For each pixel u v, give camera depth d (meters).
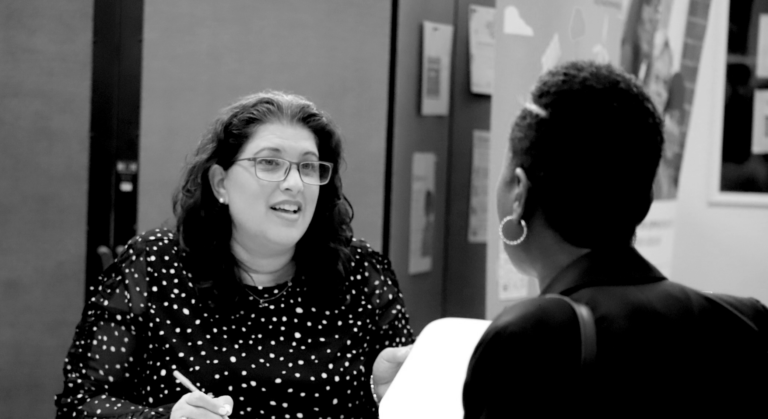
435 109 3.54
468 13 3.69
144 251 1.87
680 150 3.64
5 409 3.16
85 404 1.75
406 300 3.44
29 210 3.14
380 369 1.82
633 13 3.15
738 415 1.01
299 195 1.78
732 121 4.25
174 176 3.16
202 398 1.58
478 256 3.87
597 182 1.01
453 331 1.49
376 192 3.28
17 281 3.14
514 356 0.97
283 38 3.20
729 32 4.22
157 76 3.14
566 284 1.03
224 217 1.84
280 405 1.81
